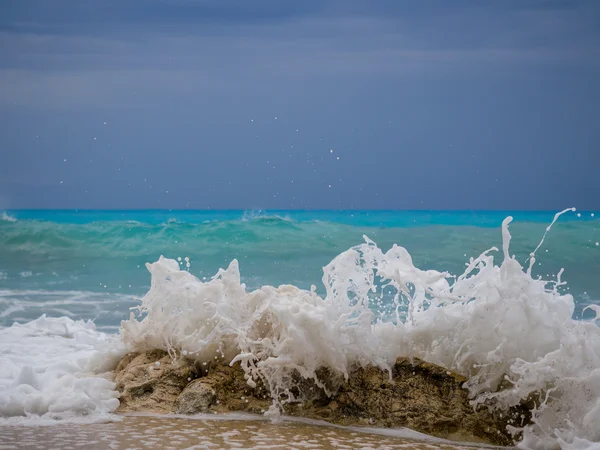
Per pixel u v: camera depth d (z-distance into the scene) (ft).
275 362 14.32
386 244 60.59
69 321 26.71
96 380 15.11
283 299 15.44
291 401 14.60
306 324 14.66
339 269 16.06
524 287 14.53
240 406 14.53
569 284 45.42
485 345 14.48
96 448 11.53
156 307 16.24
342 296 15.97
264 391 14.79
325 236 62.44
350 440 12.73
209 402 14.42
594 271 50.26
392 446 12.49
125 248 58.54
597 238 59.72
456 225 69.51
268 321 15.49
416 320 15.69
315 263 52.26
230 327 15.40
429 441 13.29
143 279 46.26
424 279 15.79
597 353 13.71
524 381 13.47
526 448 12.99
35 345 22.08
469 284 15.92
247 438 12.49
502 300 14.44
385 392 14.38
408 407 14.05
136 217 128.36
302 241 60.54
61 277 47.06
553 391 13.56
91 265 53.11
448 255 56.49
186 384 15.23
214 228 62.23
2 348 21.34
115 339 17.70
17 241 58.80
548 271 50.44
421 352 15.28
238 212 179.93
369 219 86.48
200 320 15.87
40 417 13.70
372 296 33.27
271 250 57.26
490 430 13.61
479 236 62.54
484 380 14.37
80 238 59.93
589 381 13.09
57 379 15.71
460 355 14.90
